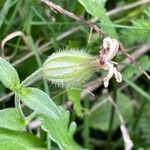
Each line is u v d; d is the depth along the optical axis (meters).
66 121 0.17
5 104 0.20
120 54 0.20
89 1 0.19
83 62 0.13
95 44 0.20
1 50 0.20
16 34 0.20
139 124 0.23
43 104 0.14
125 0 0.24
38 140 0.16
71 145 0.16
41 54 0.21
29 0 0.20
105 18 0.19
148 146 0.22
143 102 0.23
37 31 0.21
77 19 0.18
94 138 0.24
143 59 0.22
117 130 0.24
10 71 0.14
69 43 0.19
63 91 0.18
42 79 0.20
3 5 0.20
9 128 0.15
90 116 0.23
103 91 0.23
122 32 0.21
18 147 0.15
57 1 0.20
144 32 0.21
